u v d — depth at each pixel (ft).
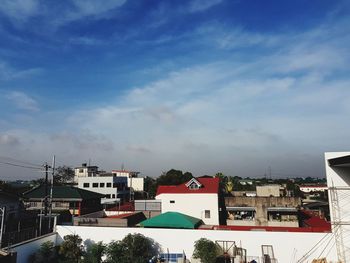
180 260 67.10
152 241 71.15
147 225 76.59
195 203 109.19
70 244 68.80
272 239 66.54
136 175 300.40
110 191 206.49
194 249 68.59
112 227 73.82
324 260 62.39
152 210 117.91
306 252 64.90
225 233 68.69
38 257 66.85
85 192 152.35
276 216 102.83
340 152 68.90
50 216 87.76
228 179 249.96
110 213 114.73
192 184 114.73
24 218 109.60
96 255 67.21
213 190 110.63
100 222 84.17
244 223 103.19
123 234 73.05
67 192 143.74
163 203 111.96
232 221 104.22
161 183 242.58
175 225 74.90
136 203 119.44
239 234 67.97
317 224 89.81
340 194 67.31
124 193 221.05
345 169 68.33
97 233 74.13
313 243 65.05
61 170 271.49
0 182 171.94
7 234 71.97
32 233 79.66
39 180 235.20
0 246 66.74
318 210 119.85
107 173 272.72
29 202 138.82
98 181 208.85
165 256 69.56
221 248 67.72
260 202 106.73
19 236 75.41
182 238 70.33
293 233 66.03
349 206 66.49
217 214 106.73
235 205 108.99
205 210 107.86
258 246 66.80
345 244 64.18
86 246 73.61
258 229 73.26
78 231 75.00
